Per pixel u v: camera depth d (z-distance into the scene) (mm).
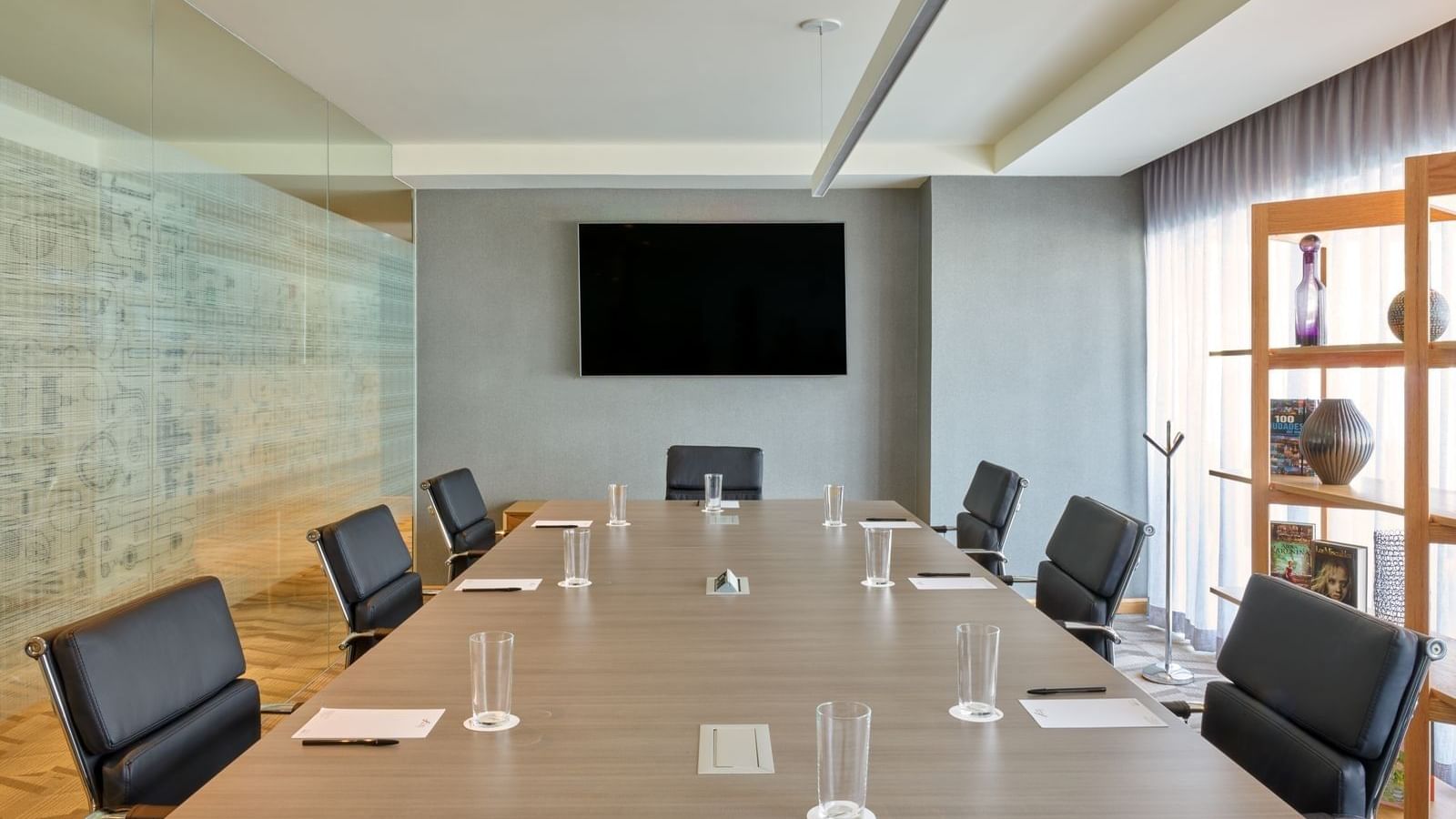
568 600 2859
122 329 3326
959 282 6137
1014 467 6168
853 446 6578
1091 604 3068
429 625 2557
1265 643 2146
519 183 6305
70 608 3057
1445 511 2898
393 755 1677
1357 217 3471
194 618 2133
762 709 1917
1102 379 6168
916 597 2900
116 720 1811
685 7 3824
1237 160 5078
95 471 3178
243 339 4156
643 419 6582
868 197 6527
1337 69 3891
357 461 5484
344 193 5312
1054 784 1560
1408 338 2889
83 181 3123
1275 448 3746
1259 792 1536
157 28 3539
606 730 1801
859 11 3859
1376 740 1778
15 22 2811
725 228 6473
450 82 4785
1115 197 6152
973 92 4898
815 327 6492
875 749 1704
